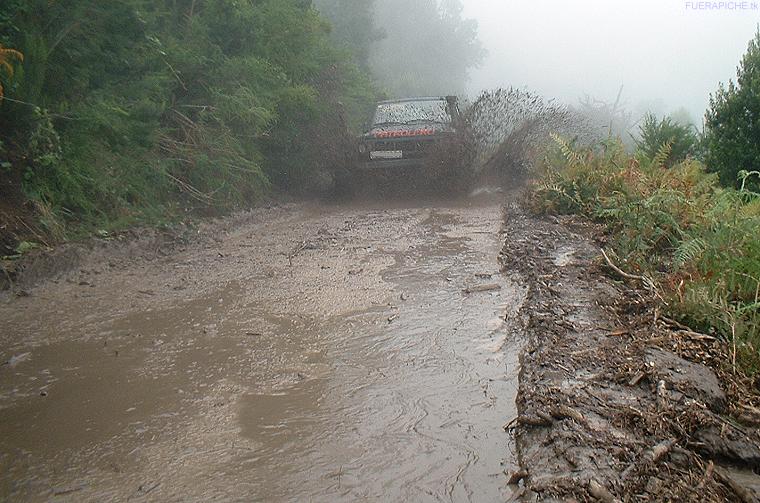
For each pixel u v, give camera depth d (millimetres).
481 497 2217
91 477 2377
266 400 2998
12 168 5996
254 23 10250
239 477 2359
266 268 5629
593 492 2074
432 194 10656
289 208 9688
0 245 5215
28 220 5691
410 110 11742
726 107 8422
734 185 8047
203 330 3980
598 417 2576
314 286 4961
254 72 9750
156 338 3855
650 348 3221
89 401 3012
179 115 8898
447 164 10227
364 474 2371
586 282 4617
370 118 11891
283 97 10438
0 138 6168
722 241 4406
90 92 7348
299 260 5930
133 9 7871
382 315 4215
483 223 7832
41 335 3938
